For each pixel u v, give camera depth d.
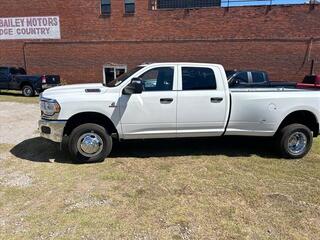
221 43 20.89
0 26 23.19
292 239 3.64
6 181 5.11
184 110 6.07
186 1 23.56
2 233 3.66
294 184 5.16
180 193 4.74
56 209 4.22
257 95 6.25
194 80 6.14
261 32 20.30
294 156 6.46
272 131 6.40
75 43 22.64
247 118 6.29
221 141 7.63
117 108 5.89
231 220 4.01
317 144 7.66
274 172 5.68
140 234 3.68
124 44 22.08
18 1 22.62
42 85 17.64
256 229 3.82
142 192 4.76
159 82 6.07
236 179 5.31
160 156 6.45
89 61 22.70
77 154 5.88
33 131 8.45
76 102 5.79
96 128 5.89
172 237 3.62
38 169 5.64
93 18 22.11
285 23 19.91
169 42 21.52
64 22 22.50
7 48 23.42
